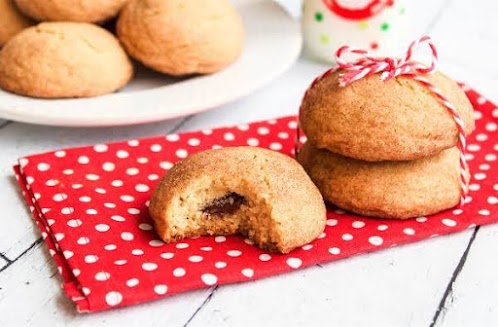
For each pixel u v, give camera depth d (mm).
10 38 484
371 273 364
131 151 427
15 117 434
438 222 383
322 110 387
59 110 436
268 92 506
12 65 449
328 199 393
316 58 545
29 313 344
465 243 380
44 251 375
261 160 380
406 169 389
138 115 434
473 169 420
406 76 387
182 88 461
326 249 366
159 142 435
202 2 481
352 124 379
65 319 341
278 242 362
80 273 344
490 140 443
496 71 538
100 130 465
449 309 349
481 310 350
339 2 517
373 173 387
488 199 397
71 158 417
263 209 367
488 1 646
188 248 366
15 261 369
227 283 355
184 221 372
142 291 340
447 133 382
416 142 377
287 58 495
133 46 478
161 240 370
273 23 532
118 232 372
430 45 394
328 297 353
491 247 379
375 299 353
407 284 360
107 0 485
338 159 396
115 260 354
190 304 349
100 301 335
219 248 367
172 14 473
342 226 381
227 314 345
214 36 475
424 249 377
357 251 367
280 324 342
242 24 513
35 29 462
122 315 343
